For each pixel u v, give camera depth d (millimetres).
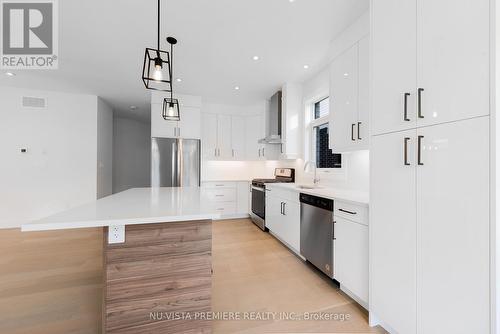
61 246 3072
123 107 5457
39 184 4172
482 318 992
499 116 940
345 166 2859
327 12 2070
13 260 2631
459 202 1068
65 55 2850
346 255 1961
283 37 2469
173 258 1358
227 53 2803
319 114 3686
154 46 2631
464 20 1039
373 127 1569
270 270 2479
